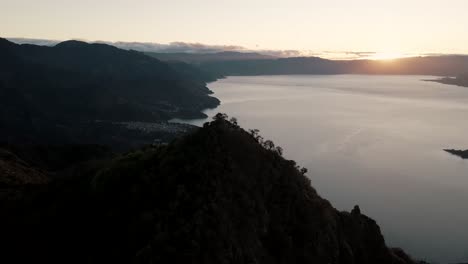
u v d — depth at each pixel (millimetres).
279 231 61125
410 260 83250
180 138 70438
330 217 68688
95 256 54312
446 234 139500
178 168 61625
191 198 56469
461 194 175000
